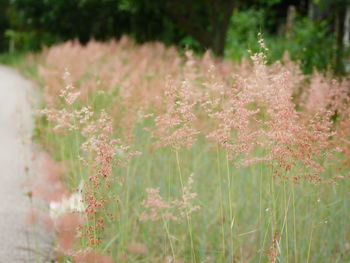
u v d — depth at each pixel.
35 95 10.59
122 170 5.12
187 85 3.46
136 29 21.69
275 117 3.22
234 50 15.24
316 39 11.27
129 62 10.78
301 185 4.11
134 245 4.27
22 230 4.90
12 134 8.88
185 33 21.19
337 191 4.36
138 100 5.38
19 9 24.55
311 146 3.20
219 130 3.31
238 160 3.60
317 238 4.30
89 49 12.67
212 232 4.71
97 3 21.50
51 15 22.77
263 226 3.95
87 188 3.31
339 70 8.75
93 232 3.31
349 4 10.84
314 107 4.38
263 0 19.25
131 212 5.12
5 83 16.84
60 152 6.59
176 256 4.20
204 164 6.04
